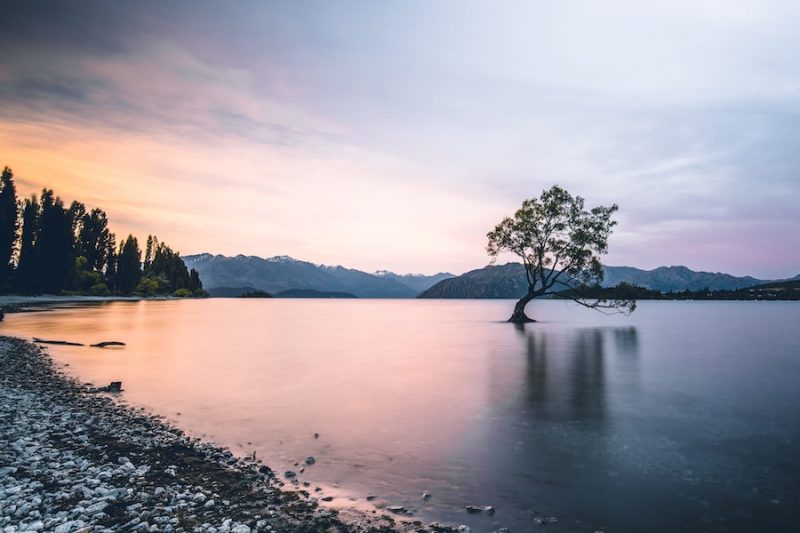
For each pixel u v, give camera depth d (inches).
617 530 320.2
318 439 526.3
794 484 396.8
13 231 4574.3
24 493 352.8
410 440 522.3
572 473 423.8
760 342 1683.1
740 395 764.0
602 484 398.9
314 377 942.4
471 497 373.4
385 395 768.3
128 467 418.3
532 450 487.5
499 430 561.9
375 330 2393.0
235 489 379.6
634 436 534.9
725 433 546.3
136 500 349.1
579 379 919.0
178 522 314.8
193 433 544.1
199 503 349.4
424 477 414.6
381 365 1117.1
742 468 434.3
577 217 2475.4
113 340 1603.1
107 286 6796.3
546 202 2506.2
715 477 412.8
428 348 1492.4
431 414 641.0
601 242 2394.2
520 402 716.0
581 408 673.6
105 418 591.8
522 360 1209.4
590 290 2463.1
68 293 5821.9
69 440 495.2
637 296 2416.3
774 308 5989.2
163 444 490.6
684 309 5664.4
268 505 350.3
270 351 1400.1
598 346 1545.3
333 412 652.7
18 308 3265.3
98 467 415.8
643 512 346.6
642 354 1331.2
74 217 6560.0
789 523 328.5
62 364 1041.5
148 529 303.1
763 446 498.0
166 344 1525.6
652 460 456.8
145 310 3919.8
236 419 610.9
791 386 841.5
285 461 454.0
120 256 7091.5
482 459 461.7
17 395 705.0
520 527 323.6
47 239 5137.8
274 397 748.6
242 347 1519.4
